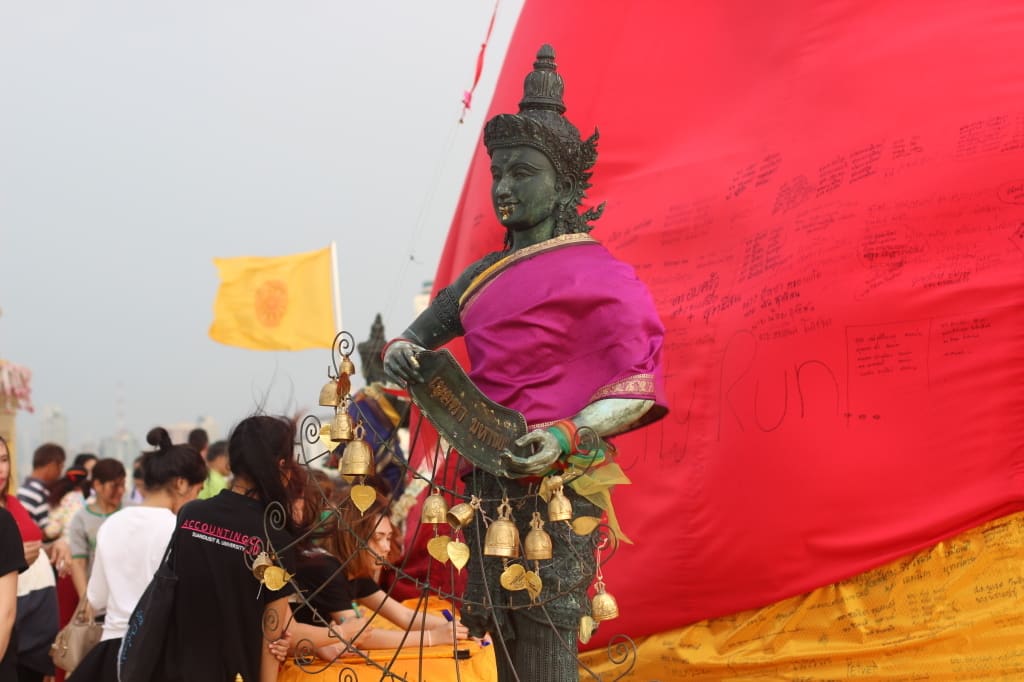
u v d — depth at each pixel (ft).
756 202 22.48
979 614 18.21
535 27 27.20
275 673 16.56
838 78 21.88
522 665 12.27
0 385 50.29
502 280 12.77
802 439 20.27
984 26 20.63
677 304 22.99
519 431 11.65
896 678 18.83
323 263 45.47
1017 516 18.20
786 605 20.38
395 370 12.05
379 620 20.79
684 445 22.04
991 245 19.19
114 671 18.10
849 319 20.16
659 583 21.70
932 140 20.18
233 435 17.02
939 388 19.13
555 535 12.03
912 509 19.08
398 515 26.40
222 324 45.70
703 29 24.95
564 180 12.91
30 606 24.61
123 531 19.74
